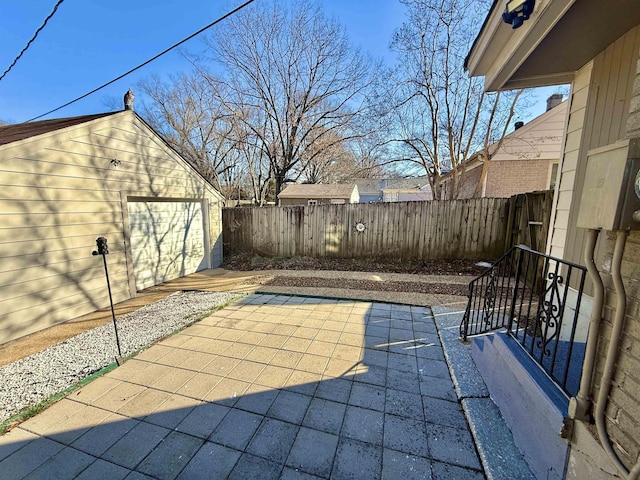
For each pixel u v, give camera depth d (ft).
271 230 27.27
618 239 3.60
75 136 13.67
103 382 8.52
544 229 16.51
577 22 6.76
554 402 4.94
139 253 18.29
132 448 6.22
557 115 28.99
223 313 13.92
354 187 64.23
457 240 23.36
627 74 7.31
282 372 8.97
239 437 6.50
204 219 23.82
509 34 8.09
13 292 11.64
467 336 10.87
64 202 13.33
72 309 13.74
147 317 13.66
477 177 36.40
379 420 7.00
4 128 21.47
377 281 19.53
